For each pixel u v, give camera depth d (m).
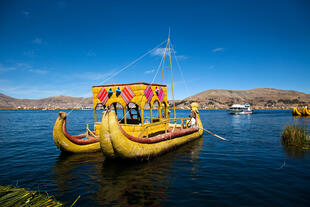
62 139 10.87
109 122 8.53
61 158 10.91
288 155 11.09
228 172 8.38
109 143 8.66
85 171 8.65
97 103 12.05
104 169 8.88
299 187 6.75
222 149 13.01
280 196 6.09
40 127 30.58
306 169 8.67
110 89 11.29
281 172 8.30
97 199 6.03
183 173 8.28
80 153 11.52
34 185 7.18
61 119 10.91
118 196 6.21
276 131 23.16
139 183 7.24
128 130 10.86
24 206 4.96
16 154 12.08
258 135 19.67
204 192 6.43
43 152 12.57
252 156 11.03
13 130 26.20
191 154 11.62
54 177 7.98
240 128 27.12
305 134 14.53
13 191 5.69
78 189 6.77
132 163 9.47
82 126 32.03
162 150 10.92
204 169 8.80
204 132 22.72
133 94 10.66
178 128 17.08
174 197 6.10
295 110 59.34
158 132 12.89
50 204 5.25
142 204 5.70
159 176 7.95
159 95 13.01
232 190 6.55
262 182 7.22
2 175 8.27
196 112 17.67
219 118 54.62
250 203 5.67
